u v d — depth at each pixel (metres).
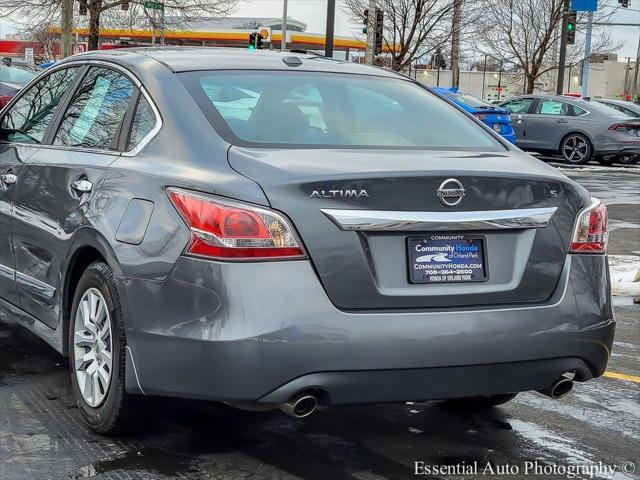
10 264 5.05
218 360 3.41
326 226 3.49
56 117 4.98
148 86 4.27
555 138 23.84
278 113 4.14
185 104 4.07
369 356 3.45
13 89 16.02
